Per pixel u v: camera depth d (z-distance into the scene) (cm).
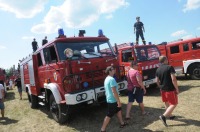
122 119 700
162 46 1409
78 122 738
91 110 855
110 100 580
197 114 659
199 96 865
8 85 2386
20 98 1460
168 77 587
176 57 1357
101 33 833
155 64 1078
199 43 1274
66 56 664
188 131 546
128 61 1068
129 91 685
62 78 684
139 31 1547
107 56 757
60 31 738
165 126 595
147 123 636
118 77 759
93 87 685
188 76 1480
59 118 733
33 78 940
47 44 767
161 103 834
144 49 1088
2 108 954
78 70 685
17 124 834
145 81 1023
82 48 734
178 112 696
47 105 876
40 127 752
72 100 640
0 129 799
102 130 591
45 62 814
